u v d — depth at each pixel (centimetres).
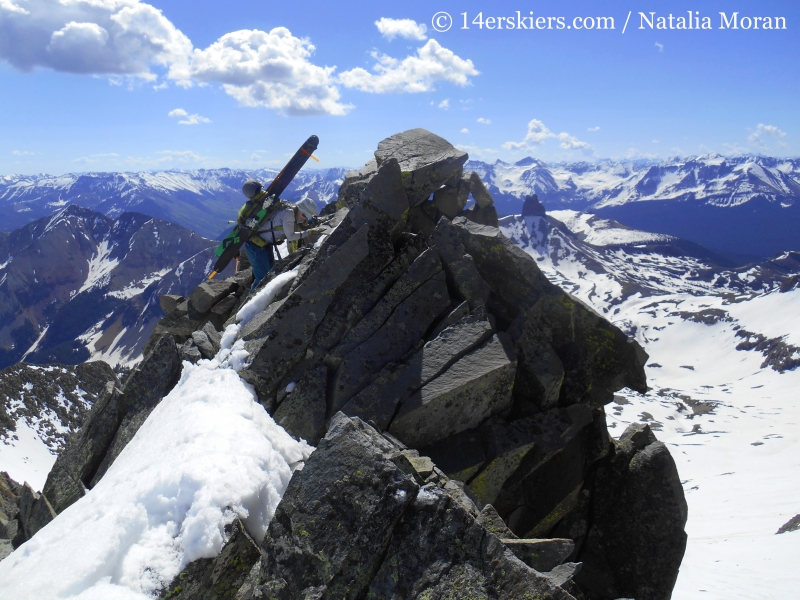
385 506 519
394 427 853
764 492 13000
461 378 884
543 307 977
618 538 955
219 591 554
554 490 925
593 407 983
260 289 1230
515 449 883
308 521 531
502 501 908
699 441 18925
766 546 8238
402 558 511
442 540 514
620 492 966
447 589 488
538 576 485
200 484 593
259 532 594
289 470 696
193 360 1083
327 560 509
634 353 963
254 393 945
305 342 974
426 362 906
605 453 990
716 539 9975
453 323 966
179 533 567
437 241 1036
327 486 541
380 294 1023
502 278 1002
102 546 547
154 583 528
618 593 943
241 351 982
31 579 530
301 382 945
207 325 1187
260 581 528
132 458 758
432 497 534
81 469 1008
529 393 962
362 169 1459
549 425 931
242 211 1361
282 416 920
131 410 1053
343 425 575
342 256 1015
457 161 1191
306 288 1000
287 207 1341
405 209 1070
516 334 960
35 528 993
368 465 540
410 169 1173
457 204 1233
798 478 13675
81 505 674
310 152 1353
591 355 980
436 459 868
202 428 709
